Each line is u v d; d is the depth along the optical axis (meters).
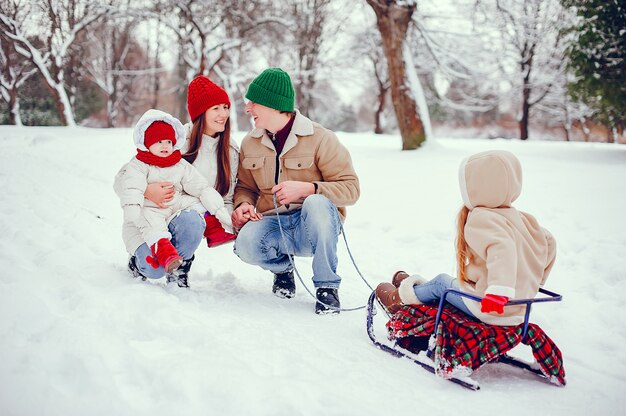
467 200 2.75
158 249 3.27
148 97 39.66
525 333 2.70
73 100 28.48
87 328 2.64
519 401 2.53
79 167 9.30
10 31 21.59
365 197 7.27
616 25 10.29
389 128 35.81
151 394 2.18
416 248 5.48
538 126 36.00
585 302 4.00
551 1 17.47
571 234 5.30
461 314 2.82
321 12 26.02
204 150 3.73
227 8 22.41
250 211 3.64
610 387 2.76
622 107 10.88
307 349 2.80
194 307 3.21
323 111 34.28
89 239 4.59
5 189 6.35
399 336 2.90
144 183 3.37
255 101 3.56
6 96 22.95
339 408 2.21
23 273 3.24
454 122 37.28
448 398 2.49
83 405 2.05
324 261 3.49
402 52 12.50
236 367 2.39
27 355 2.33
